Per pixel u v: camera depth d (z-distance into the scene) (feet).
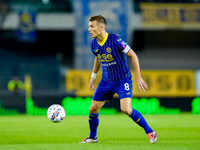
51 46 353.31
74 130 109.70
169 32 352.69
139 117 64.95
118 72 65.10
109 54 64.49
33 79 307.58
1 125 131.13
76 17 318.45
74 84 271.69
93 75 72.18
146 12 324.80
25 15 308.40
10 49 348.18
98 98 67.36
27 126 126.52
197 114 217.56
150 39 353.51
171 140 78.95
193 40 355.97
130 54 64.18
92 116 69.00
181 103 236.22
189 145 66.64
